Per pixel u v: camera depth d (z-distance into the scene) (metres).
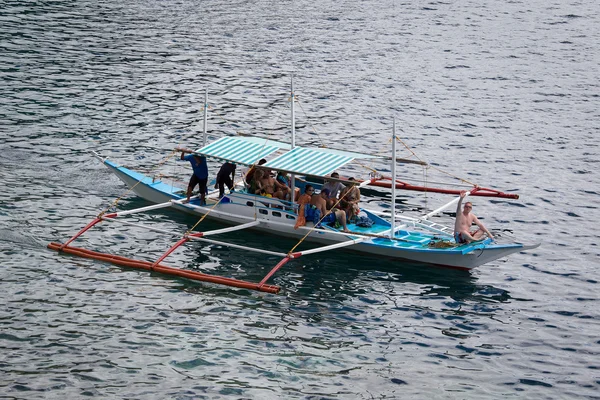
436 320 31.44
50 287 32.72
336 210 37.12
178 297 32.38
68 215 39.91
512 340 30.19
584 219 41.62
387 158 37.62
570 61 72.19
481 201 43.75
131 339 29.28
